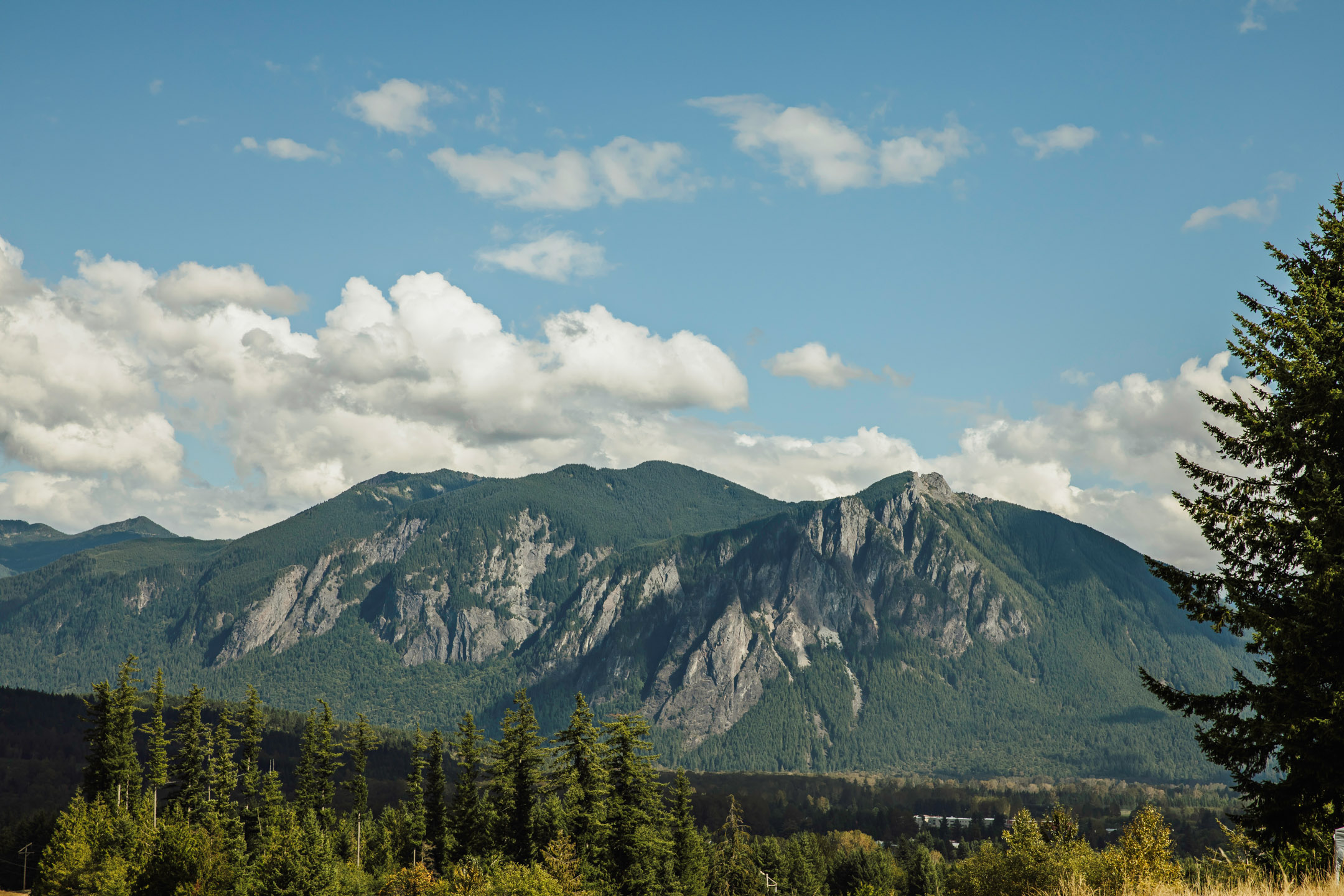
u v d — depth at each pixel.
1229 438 27.52
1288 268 28.34
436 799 126.56
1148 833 70.19
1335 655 23.84
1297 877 24.39
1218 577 26.48
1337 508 24.06
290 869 91.62
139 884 91.19
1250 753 25.11
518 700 107.12
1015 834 83.88
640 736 95.88
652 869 95.25
